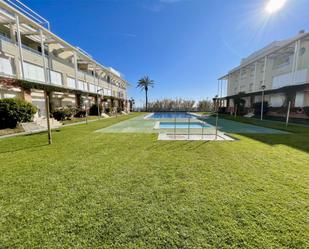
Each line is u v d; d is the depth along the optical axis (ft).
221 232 6.70
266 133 31.58
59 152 18.37
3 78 35.94
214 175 12.21
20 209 8.31
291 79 60.95
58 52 65.36
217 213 7.89
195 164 14.49
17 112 33.45
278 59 73.05
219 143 22.63
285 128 39.06
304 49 58.75
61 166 14.12
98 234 6.63
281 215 7.75
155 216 7.70
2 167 13.93
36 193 9.82
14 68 43.29
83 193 9.78
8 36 49.03
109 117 78.54
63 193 9.79
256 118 71.26
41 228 6.99
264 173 12.60
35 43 57.26
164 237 6.47
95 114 79.77
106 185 10.75
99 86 96.17
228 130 36.24
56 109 52.49
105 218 7.58
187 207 8.37
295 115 55.06
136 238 6.43
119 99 117.91
